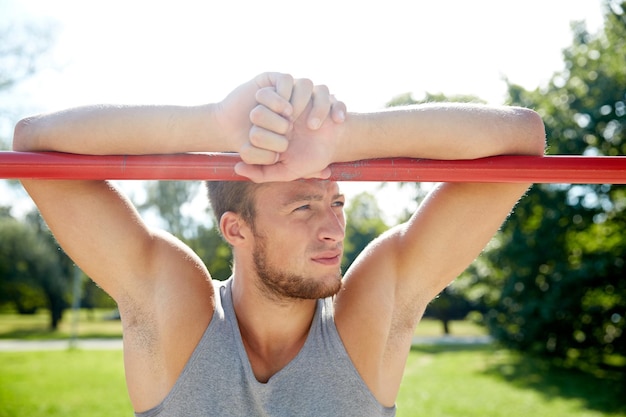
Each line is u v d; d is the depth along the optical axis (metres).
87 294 30.61
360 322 1.55
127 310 1.55
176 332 1.53
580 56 12.27
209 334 1.52
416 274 1.57
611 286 12.02
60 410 8.10
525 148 1.34
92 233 1.49
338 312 1.57
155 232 1.62
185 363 1.52
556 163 1.29
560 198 12.58
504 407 8.34
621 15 11.96
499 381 10.56
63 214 1.48
